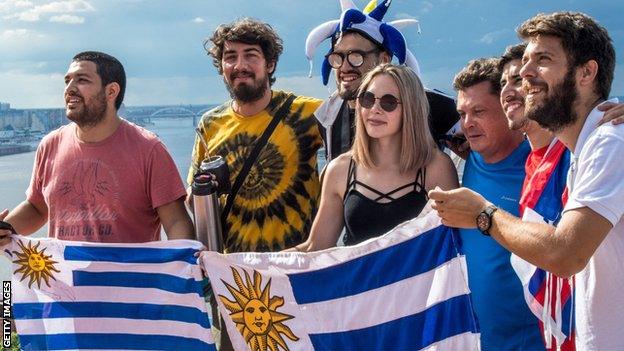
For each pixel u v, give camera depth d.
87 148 2.73
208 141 3.00
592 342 1.91
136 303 2.62
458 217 2.01
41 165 2.83
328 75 3.00
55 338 2.71
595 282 1.89
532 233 1.86
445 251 2.22
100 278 2.64
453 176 2.39
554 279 2.01
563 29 1.85
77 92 2.66
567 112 1.88
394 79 2.37
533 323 2.20
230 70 2.88
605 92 1.90
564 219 1.83
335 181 2.49
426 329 2.26
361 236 2.42
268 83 2.94
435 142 2.59
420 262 2.26
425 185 2.38
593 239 1.79
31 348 2.74
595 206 1.78
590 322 1.91
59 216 2.76
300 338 2.40
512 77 2.16
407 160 2.38
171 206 2.72
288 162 2.88
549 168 2.07
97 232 2.71
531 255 1.86
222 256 2.47
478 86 2.35
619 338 1.88
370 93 2.37
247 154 2.90
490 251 2.26
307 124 2.90
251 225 2.88
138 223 2.72
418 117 2.38
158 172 2.69
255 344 2.47
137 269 2.60
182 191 2.73
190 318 2.56
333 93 2.88
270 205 2.87
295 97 2.96
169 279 2.57
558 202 2.03
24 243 2.72
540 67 1.89
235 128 2.94
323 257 2.35
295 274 2.39
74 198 2.73
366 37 2.82
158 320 2.60
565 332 2.00
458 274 2.21
